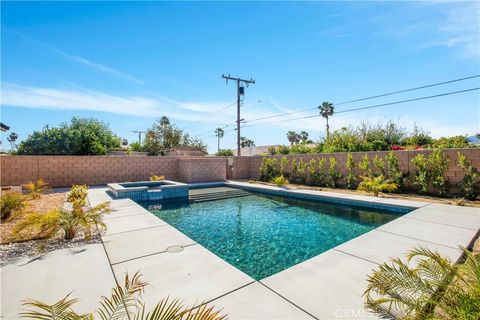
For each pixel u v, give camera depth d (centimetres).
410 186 988
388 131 1772
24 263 355
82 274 320
